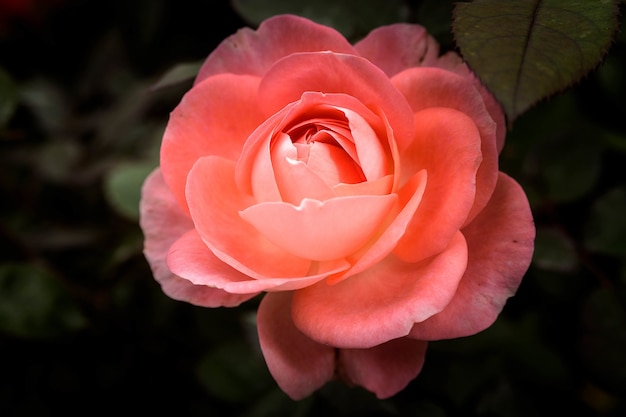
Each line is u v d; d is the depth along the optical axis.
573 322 0.39
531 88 0.31
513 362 0.38
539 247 0.37
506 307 0.40
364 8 0.38
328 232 0.32
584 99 0.40
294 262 0.34
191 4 0.46
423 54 0.35
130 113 0.49
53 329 0.42
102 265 0.46
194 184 0.33
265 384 0.41
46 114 0.53
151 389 0.45
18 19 0.53
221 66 0.35
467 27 0.32
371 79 0.32
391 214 0.33
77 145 0.50
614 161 0.41
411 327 0.31
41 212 0.49
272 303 0.34
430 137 0.33
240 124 0.34
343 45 0.34
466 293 0.32
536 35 0.32
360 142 0.32
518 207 0.33
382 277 0.33
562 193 0.39
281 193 0.32
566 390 0.38
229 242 0.33
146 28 0.49
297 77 0.33
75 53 0.57
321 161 0.33
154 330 0.45
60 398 0.45
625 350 0.37
